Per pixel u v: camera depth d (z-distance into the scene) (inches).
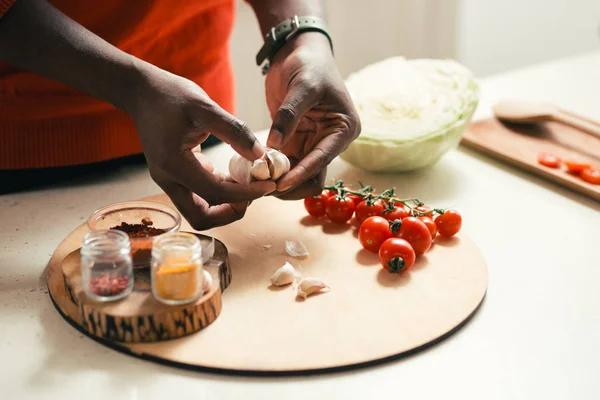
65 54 33.9
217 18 46.8
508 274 37.8
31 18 33.8
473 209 45.4
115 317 29.8
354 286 35.1
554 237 42.0
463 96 49.6
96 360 30.0
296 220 42.3
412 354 30.7
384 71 53.1
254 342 30.5
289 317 32.4
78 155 45.7
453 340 31.9
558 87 67.8
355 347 30.4
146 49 45.1
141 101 33.4
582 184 47.4
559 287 36.6
